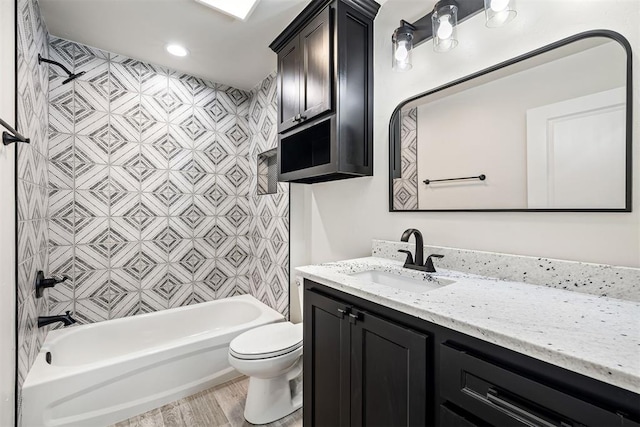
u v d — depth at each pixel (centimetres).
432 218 140
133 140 230
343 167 150
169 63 237
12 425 118
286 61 185
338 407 110
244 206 290
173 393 180
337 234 197
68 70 191
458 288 99
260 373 157
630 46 87
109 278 221
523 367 62
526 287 101
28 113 144
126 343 214
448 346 74
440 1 122
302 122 169
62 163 202
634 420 48
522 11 110
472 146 125
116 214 223
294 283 227
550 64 103
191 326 243
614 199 89
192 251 260
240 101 288
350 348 104
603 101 91
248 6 167
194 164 261
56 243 200
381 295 92
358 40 158
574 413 54
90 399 153
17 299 124
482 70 121
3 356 108
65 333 190
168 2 167
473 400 68
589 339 60
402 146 153
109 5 168
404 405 84
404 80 152
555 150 101
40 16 172
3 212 108
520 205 110
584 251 96
